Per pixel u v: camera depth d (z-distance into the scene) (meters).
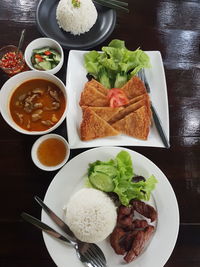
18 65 0.47
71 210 0.39
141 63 0.46
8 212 0.41
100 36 0.50
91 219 0.38
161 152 0.44
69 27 0.50
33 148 0.42
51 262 0.39
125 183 0.40
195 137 0.45
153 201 0.41
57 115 0.44
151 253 0.38
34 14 0.51
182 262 0.40
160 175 0.41
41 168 0.41
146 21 0.51
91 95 0.45
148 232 0.38
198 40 0.50
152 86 0.46
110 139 0.43
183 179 0.43
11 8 0.51
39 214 0.41
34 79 0.44
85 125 0.43
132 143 0.43
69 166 0.41
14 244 0.40
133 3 0.52
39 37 0.50
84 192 0.40
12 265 0.39
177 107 0.47
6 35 0.50
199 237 0.41
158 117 0.44
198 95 0.47
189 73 0.48
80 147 0.42
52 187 0.40
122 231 0.39
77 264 0.38
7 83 0.42
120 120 0.44
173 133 0.45
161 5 0.52
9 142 0.44
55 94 0.44
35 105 0.44
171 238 0.39
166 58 0.49
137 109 0.44
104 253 0.39
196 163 0.44
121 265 0.38
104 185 0.41
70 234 0.40
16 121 0.44
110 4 0.51
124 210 0.39
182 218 0.41
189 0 0.52
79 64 0.47
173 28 0.51
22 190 0.42
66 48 0.49
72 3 0.48
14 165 0.43
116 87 0.47
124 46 0.49
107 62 0.46
